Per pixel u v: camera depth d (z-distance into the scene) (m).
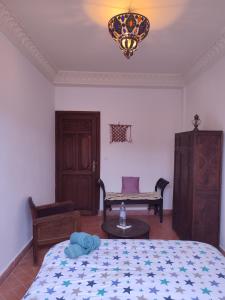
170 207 4.86
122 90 4.76
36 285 1.46
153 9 2.29
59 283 1.46
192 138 3.07
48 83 4.25
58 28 2.70
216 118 3.29
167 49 3.25
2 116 2.47
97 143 4.77
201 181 3.05
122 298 1.32
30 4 2.23
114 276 1.53
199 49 3.23
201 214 3.07
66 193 4.80
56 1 2.19
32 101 3.40
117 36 2.15
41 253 3.06
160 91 4.80
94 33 2.82
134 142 4.81
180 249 1.93
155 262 1.72
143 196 4.38
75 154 4.77
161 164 4.85
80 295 1.35
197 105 4.02
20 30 2.67
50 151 4.39
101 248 1.93
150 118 4.81
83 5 2.25
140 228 2.98
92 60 3.75
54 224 2.84
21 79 2.98
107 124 4.78
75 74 4.38
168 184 4.74
